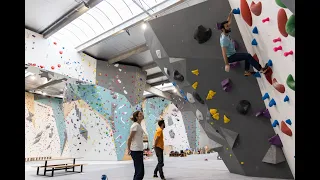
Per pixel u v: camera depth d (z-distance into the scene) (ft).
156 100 69.05
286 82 10.22
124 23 30.45
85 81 38.93
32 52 31.50
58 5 27.14
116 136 42.34
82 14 30.17
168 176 17.98
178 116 70.13
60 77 36.19
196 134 69.21
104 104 41.86
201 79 15.76
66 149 59.31
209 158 41.22
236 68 14.24
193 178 16.26
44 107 58.23
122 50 39.70
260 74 12.94
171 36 15.75
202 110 17.92
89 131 41.39
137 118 12.12
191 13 14.76
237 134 15.66
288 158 13.56
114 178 17.81
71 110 42.60
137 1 27.68
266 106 13.97
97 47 38.29
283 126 12.13
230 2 13.51
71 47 36.99
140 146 11.65
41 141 55.72
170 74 17.60
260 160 15.05
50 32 31.78
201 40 14.60
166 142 67.56
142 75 48.65
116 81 43.98
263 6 10.85
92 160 40.86
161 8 26.76
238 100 15.03
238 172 17.15
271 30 10.71
